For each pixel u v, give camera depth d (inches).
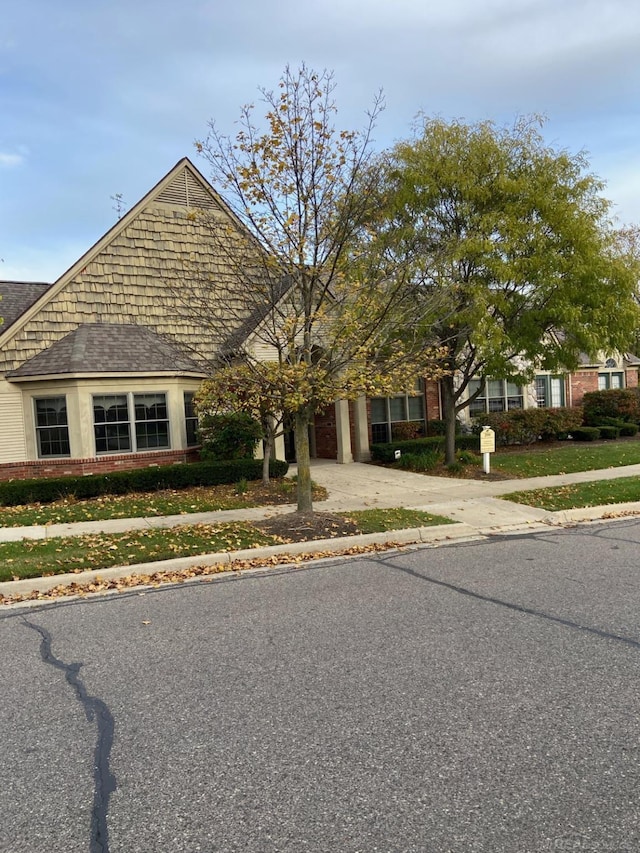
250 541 339.9
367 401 727.7
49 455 569.0
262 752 135.8
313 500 477.7
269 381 350.9
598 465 607.5
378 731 142.7
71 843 108.4
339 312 388.2
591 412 927.7
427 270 502.9
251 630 214.8
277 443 620.1
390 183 549.6
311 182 348.2
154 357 585.9
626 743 134.8
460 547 340.8
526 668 174.6
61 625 229.6
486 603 235.1
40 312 579.5
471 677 169.6
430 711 151.2
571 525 393.4
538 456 671.1
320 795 119.6
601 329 537.3
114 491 509.0
